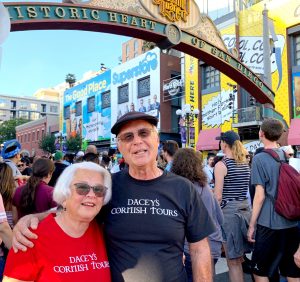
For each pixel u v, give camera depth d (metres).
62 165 5.26
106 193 1.98
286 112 18.45
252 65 20.02
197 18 10.25
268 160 3.28
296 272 3.20
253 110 19.64
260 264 3.27
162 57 26.42
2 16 2.11
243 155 3.96
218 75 22.22
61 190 1.91
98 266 1.91
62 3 7.35
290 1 18.59
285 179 3.16
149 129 2.10
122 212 1.99
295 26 18.36
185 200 2.05
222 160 4.00
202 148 21.94
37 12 7.04
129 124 2.12
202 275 2.03
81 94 37.62
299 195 3.12
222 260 5.32
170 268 1.93
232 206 3.85
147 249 1.93
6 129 68.38
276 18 19.22
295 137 17.20
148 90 27.42
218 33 10.87
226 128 21.33
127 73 29.97
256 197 3.29
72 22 7.53
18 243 1.80
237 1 21.94
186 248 3.15
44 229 1.87
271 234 3.19
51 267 1.79
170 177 2.12
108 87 32.66
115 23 8.19
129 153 2.09
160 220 1.96
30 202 3.49
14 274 1.77
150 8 9.03
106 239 2.04
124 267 1.92
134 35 8.99
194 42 9.98
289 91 18.41
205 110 22.88
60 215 1.96
